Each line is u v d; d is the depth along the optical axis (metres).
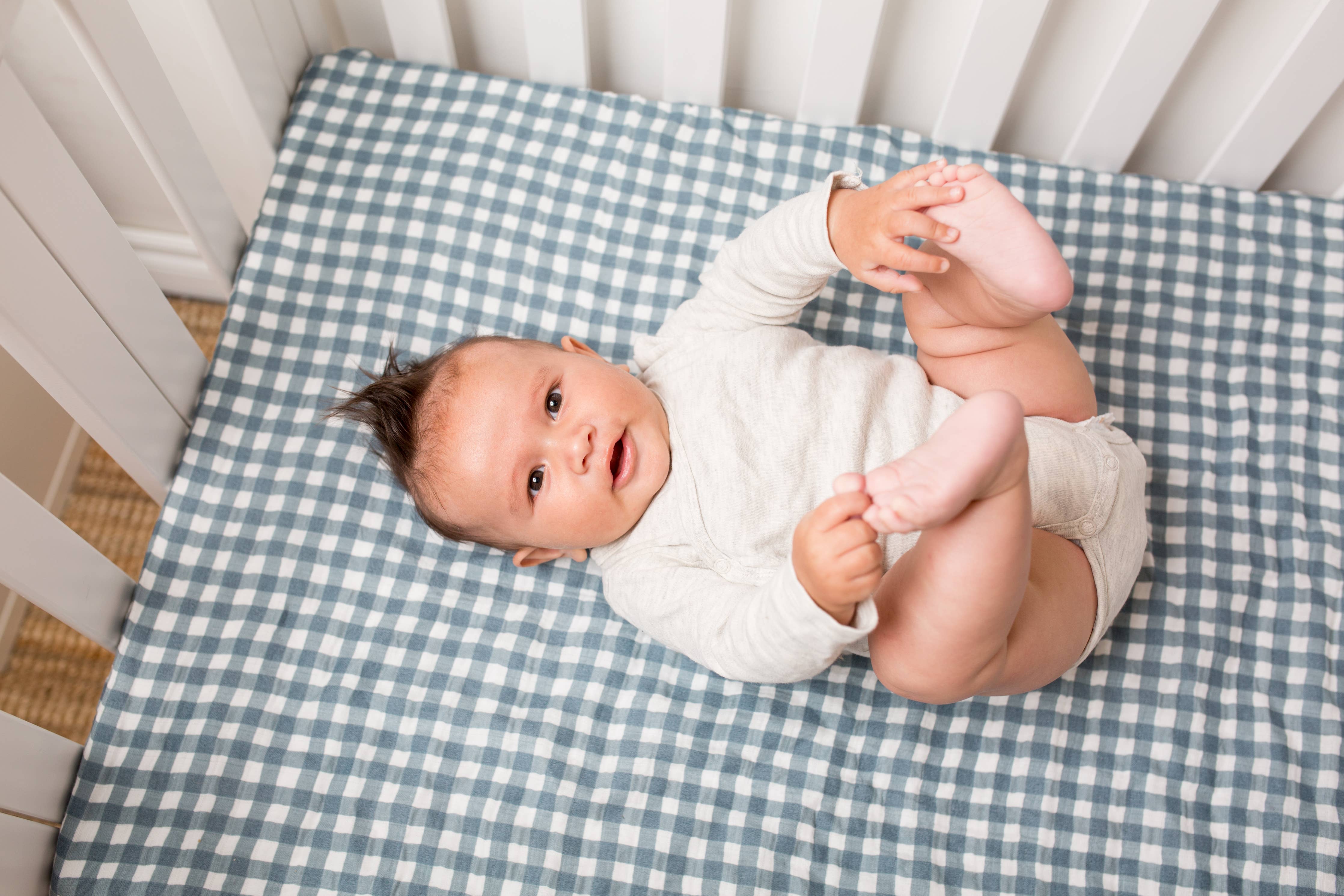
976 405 0.71
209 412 1.12
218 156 1.42
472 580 1.10
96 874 0.97
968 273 0.94
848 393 1.01
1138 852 1.02
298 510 1.10
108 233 0.91
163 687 1.04
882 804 1.04
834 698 1.06
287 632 1.06
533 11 1.19
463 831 1.01
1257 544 1.12
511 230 1.22
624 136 1.25
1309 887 1.00
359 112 1.24
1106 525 0.98
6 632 1.40
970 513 0.75
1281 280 1.21
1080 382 1.04
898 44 1.24
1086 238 1.22
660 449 1.00
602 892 1.00
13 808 0.92
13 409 1.32
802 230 0.97
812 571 0.74
